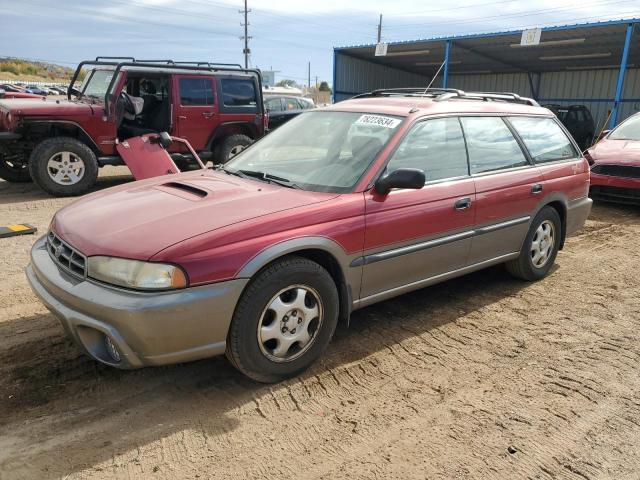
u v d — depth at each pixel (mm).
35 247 3494
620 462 2658
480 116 4473
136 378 3287
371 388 3262
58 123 8453
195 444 2719
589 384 3354
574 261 5855
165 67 9461
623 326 4215
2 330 3824
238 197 3318
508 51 20172
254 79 10664
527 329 4129
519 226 4684
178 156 9680
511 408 3086
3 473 2477
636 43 17125
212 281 2807
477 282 5133
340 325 4125
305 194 3412
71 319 2826
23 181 9844
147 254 2719
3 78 58656
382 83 24891
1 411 2920
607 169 8336
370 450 2705
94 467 2535
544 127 5172
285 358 3225
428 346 3818
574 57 20547
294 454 2664
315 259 3410
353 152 3775
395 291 3816
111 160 8992
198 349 2869
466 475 2541
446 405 3104
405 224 3674
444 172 4035
